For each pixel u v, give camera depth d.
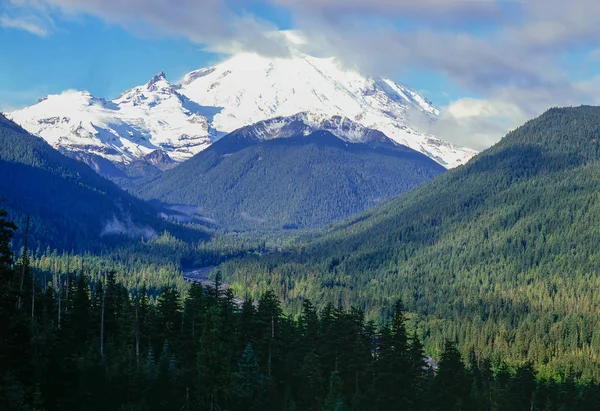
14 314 108.12
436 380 172.38
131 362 143.38
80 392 135.12
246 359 155.62
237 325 168.00
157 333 167.00
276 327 171.25
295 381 164.25
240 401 147.88
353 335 169.50
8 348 106.25
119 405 137.50
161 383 142.00
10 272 99.19
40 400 119.19
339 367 167.38
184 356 160.75
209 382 134.50
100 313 170.50
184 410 140.38
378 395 163.12
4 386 107.19
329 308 178.12
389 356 167.75
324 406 151.62
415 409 166.88
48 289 176.62
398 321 172.00
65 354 143.12
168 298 172.75
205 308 169.12
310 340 170.50
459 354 178.38
